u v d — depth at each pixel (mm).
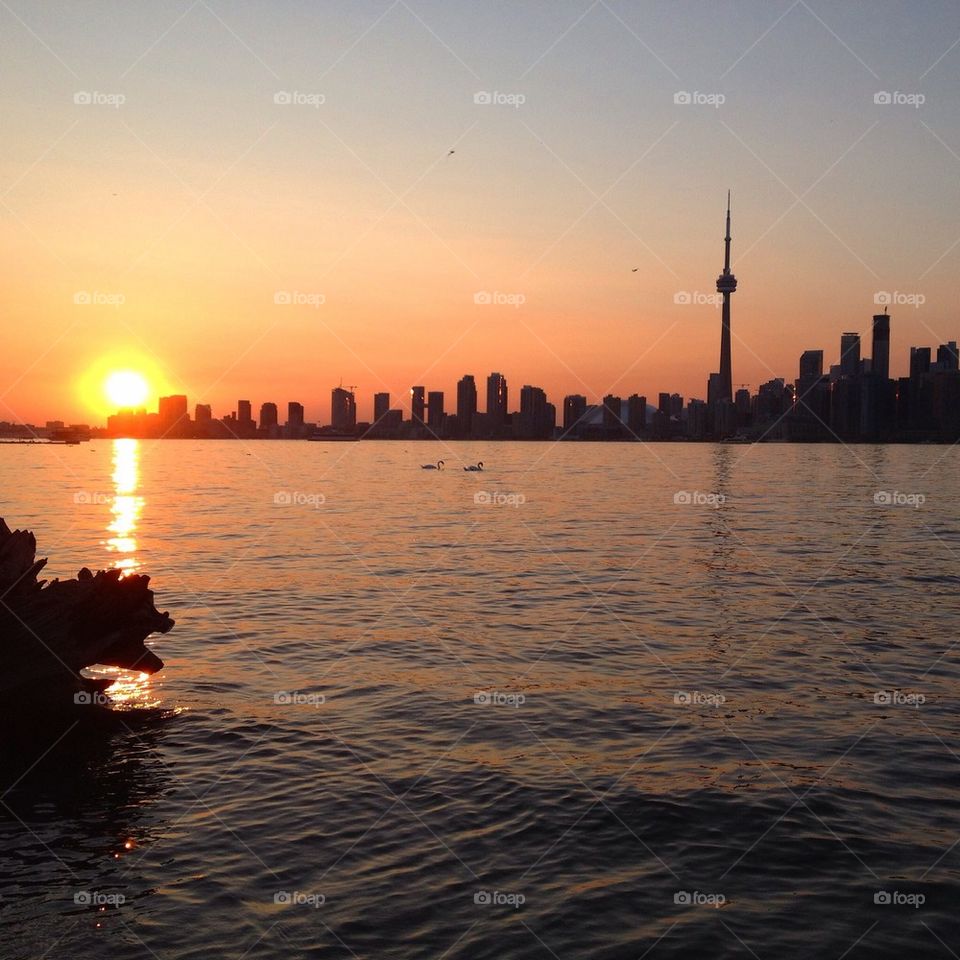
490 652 23656
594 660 22766
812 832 12922
